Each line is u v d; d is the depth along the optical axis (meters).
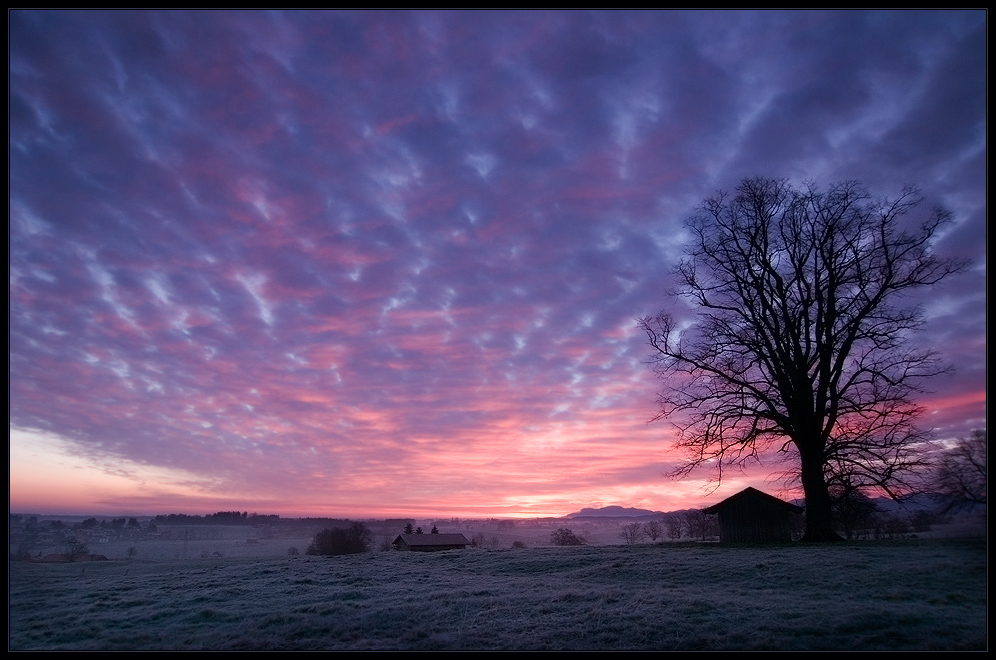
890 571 18.09
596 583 20.64
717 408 32.03
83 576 28.25
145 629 15.49
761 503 33.66
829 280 30.53
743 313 32.75
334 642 13.22
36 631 15.84
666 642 12.38
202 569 30.27
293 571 27.03
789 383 30.84
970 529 16.44
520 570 25.70
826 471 29.27
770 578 19.02
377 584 22.05
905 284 28.47
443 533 74.88
